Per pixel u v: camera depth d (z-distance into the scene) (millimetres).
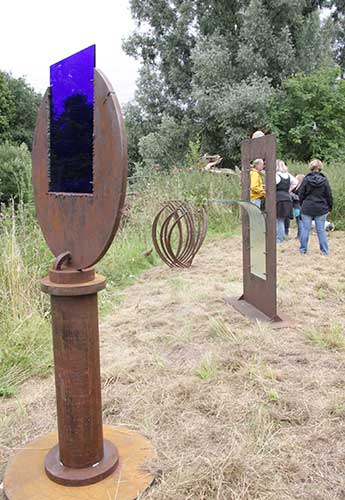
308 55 23016
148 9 25219
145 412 3250
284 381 3645
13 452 2828
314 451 2799
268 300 5117
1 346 4113
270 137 4883
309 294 6105
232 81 21969
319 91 19141
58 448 2721
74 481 2465
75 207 2324
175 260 7859
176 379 3727
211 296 6074
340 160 18500
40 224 2590
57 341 2424
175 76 24656
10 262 5074
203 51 22453
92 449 2533
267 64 22188
